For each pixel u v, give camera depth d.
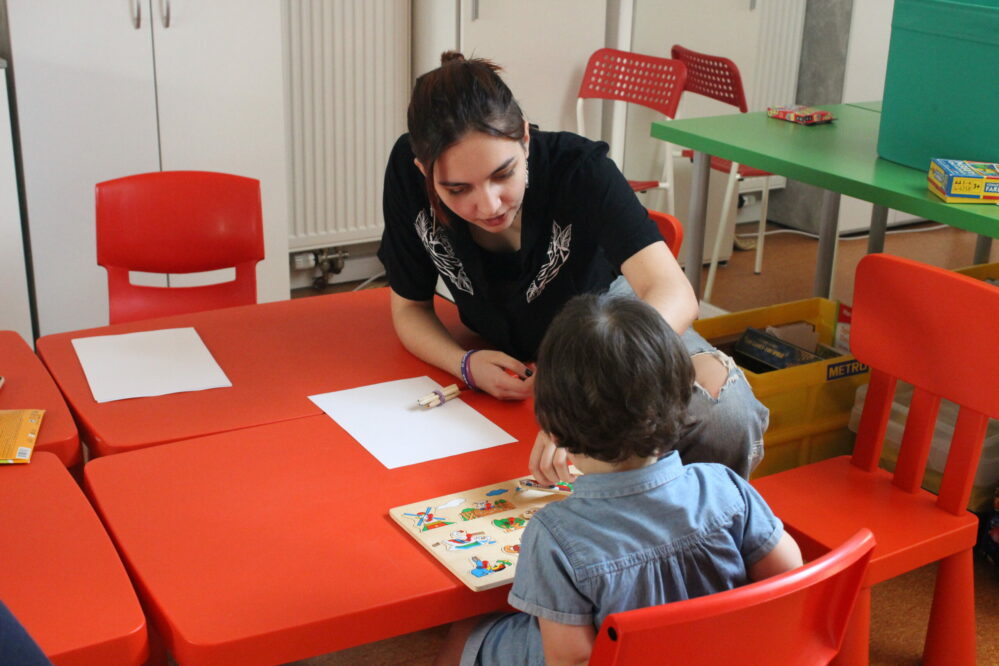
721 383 1.59
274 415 1.54
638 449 1.07
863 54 3.35
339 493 1.33
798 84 3.57
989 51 2.15
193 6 3.12
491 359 1.65
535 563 1.08
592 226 1.66
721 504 1.14
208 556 1.19
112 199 2.25
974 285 1.59
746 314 2.54
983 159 2.23
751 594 0.94
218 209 2.32
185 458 1.41
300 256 3.88
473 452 1.46
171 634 1.07
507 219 1.48
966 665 1.87
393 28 3.74
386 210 1.80
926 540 1.69
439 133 1.38
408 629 1.13
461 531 1.24
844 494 1.82
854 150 2.57
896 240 3.51
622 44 3.96
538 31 3.75
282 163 3.42
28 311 3.08
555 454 1.33
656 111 3.99
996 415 1.63
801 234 3.70
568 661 1.08
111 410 1.54
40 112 3.00
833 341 2.61
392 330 1.92
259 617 1.08
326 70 3.64
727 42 3.70
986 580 2.29
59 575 1.13
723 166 3.65
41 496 1.29
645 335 1.05
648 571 1.08
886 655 2.04
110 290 2.29
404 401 1.61
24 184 3.06
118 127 3.12
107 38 3.02
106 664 1.04
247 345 1.82
